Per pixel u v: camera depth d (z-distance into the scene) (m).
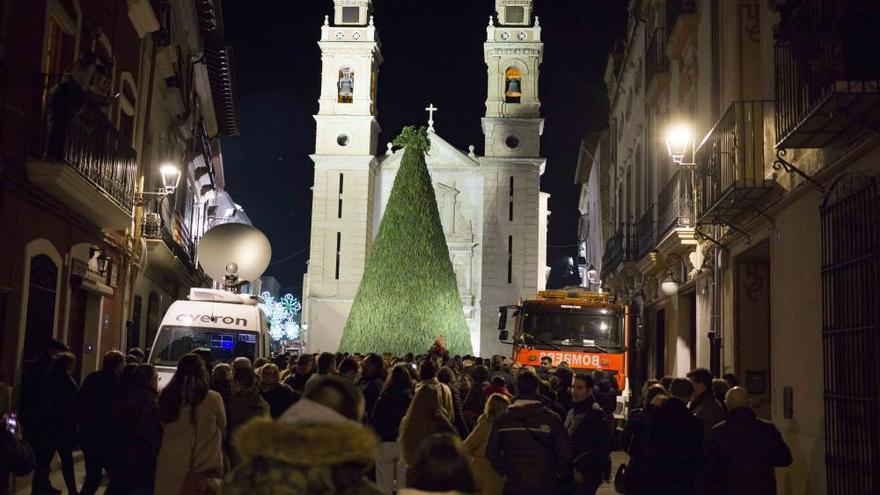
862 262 8.11
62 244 13.88
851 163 8.66
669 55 19.11
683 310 18.91
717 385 10.42
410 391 10.17
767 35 12.01
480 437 8.58
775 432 7.84
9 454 5.68
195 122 30.47
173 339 16.89
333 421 3.45
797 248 10.52
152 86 20.11
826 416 9.01
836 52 8.14
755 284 13.77
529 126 57.75
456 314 36.62
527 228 56.66
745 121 12.80
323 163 56.94
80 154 12.60
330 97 57.59
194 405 7.53
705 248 15.88
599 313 20.33
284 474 3.32
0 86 10.55
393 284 36.00
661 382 10.78
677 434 8.01
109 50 15.88
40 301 13.09
